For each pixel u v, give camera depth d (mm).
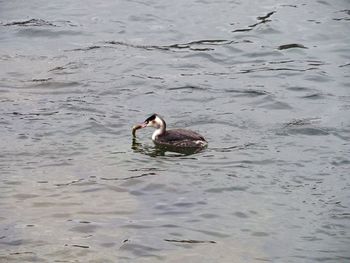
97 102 20047
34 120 18672
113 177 15641
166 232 13430
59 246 12875
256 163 16438
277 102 20234
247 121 18969
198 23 26812
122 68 22672
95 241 13070
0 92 20531
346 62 23484
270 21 26859
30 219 13781
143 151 17125
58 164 16234
